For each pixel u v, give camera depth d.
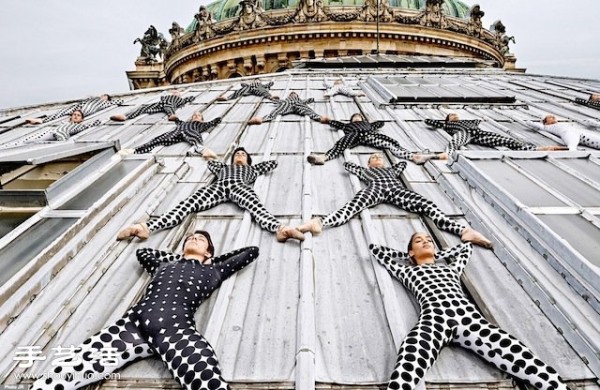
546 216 6.51
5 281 5.21
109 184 8.30
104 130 14.79
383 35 39.22
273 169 10.05
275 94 20.34
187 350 4.06
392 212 7.78
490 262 6.21
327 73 27.22
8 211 7.09
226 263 5.80
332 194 8.80
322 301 5.48
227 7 48.12
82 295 5.46
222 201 8.20
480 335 4.31
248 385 4.21
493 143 11.31
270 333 4.92
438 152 11.21
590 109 16.48
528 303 5.36
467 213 7.63
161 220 7.05
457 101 16.91
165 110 16.42
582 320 4.80
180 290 4.84
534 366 3.95
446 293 4.82
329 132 13.26
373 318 5.18
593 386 4.18
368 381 4.24
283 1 43.81
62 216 6.90
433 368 4.30
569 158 9.15
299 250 6.66
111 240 6.69
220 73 42.56
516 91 20.75
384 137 11.21
